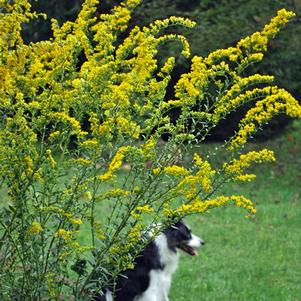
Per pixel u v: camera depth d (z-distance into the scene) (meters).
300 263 12.64
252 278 11.81
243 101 6.26
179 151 6.23
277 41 18.45
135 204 6.16
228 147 6.52
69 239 6.03
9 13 6.23
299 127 20.53
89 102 5.99
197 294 10.98
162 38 6.34
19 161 5.98
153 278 9.69
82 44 6.24
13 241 6.11
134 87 6.17
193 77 6.23
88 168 6.20
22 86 6.10
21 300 6.17
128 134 6.23
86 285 6.30
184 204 6.13
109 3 15.93
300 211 15.60
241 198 6.15
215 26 17.78
